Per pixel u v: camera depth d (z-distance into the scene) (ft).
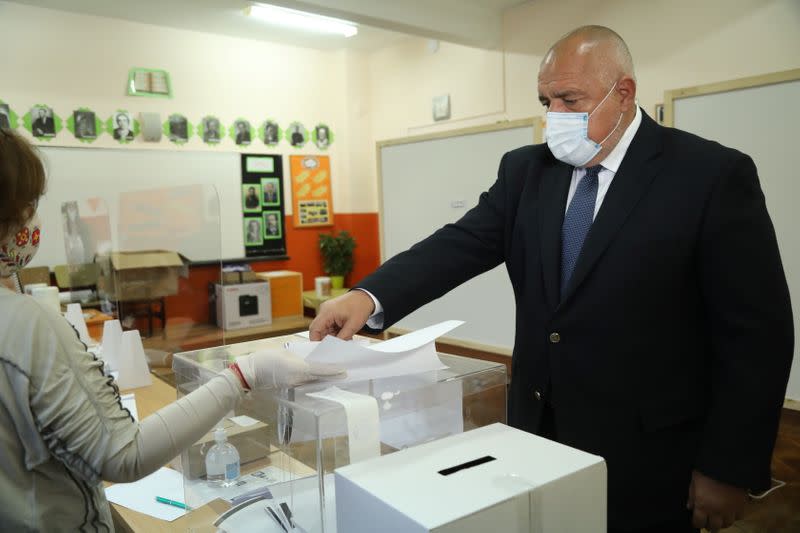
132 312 7.63
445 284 3.93
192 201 7.47
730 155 3.33
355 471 2.22
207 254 7.56
